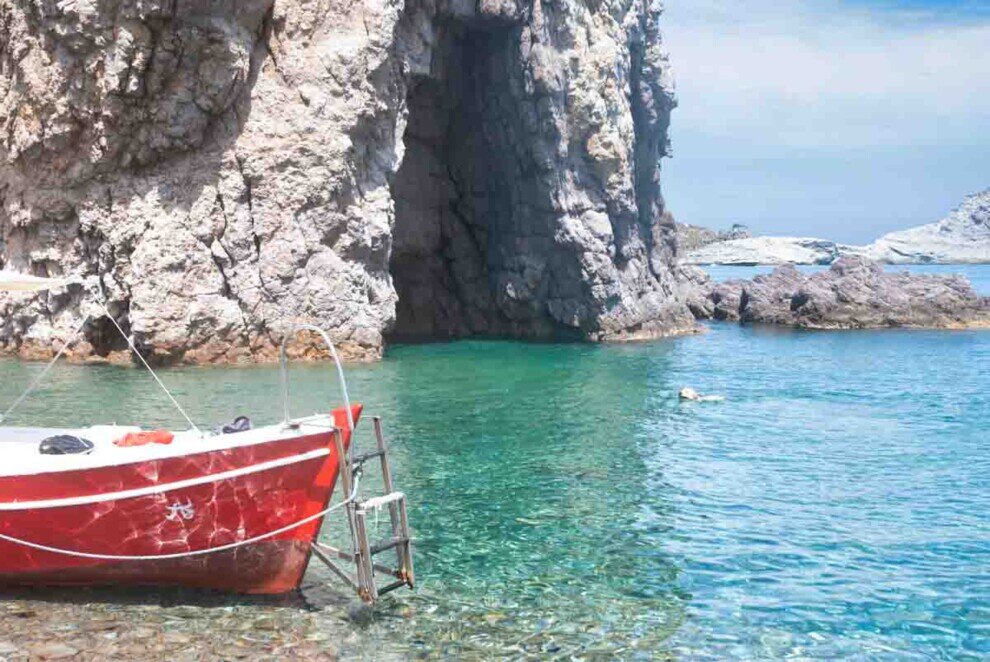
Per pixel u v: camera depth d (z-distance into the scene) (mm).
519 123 43406
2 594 10711
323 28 32531
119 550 10539
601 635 10008
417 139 45969
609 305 46000
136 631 9695
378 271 35000
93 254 31625
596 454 19203
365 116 32906
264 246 32000
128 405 22703
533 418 23156
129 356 31656
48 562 10672
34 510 10375
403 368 32188
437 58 42750
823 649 9789
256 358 32031
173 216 31047
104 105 29656
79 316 31734
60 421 20484
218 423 20406
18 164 31453
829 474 18000
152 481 10281
